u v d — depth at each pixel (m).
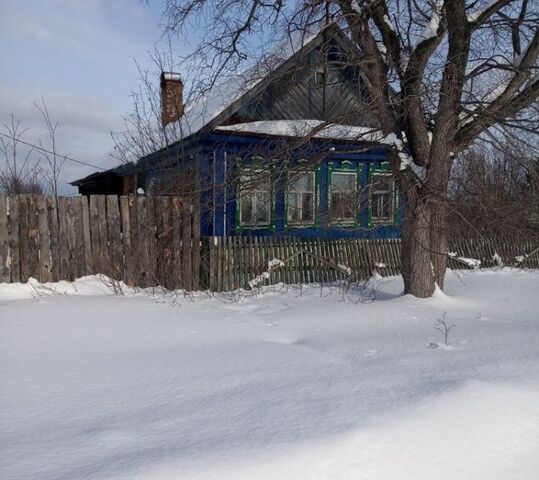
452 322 6.54
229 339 5.37
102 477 2.25
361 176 13.92
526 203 8.95
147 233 8.68
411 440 2.76
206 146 11.59
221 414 3.05
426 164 8.27
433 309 7.46
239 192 9.01
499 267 13.31
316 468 2.40
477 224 9.38
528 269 13.52
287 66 9.68
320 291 9.15
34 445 2.64
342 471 2.43
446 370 4.04
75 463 2.42
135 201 8.60
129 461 2.40
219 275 9.10
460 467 2.65
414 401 3.21
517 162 7.37
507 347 4.98
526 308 7.90
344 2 7.53
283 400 3.29
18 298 7.44
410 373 3.96
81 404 3.29
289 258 9.91
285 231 12.69
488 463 2.72
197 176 10.44
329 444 2.57
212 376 3.91
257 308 7.47
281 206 12.97
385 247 11.24
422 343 5.20
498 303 8.32
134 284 8.61
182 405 3.24
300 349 4.93
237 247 9.36
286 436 2.67
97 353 4.61
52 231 8.13
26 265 7.94
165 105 13.66
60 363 4.25
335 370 4.10
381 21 8.32
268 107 13.03
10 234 7.84
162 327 5.84
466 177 9.85
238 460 2.39
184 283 8.96
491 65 7.68
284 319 6.58
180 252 8.95
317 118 13.66
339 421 2.88
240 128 11.73
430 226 8.18
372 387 3.57
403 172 7.97
